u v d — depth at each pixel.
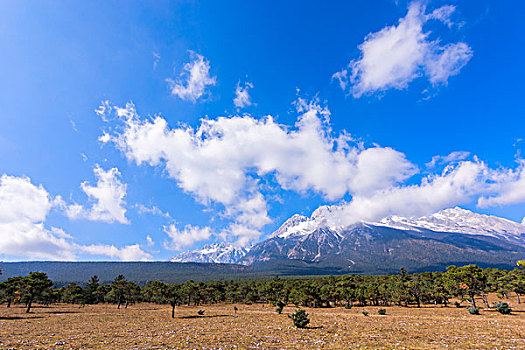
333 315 65.44
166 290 66.81
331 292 106.94
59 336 34.91
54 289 123.94
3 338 32.88
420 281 114.56
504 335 31.61
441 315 61.41
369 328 39.91
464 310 72.94
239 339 31.56
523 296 110.81
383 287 107.50
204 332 37.84
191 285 128.25
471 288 72.50
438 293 96.44
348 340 30.14
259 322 50.72
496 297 114.62
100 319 59.44
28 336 34.78
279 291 131.25
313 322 49.31
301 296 108.88
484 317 53.84
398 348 25.53
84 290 145.88
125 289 108.44
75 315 69.19
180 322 52.56
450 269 84.44
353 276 191.00
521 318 50.16
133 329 42.00
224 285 183.75
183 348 26.81
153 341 30.86
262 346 27.44
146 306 122.88
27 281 77.88
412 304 106.19
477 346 25.83
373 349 25.30
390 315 63.91
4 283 95.81
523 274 101.38
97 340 31.81
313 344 28.03
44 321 54.16
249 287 158.50
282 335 34.34
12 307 98.69
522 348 24.59
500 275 115.31
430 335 32.81
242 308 105.25
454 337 31.05
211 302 150.12
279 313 75.19
